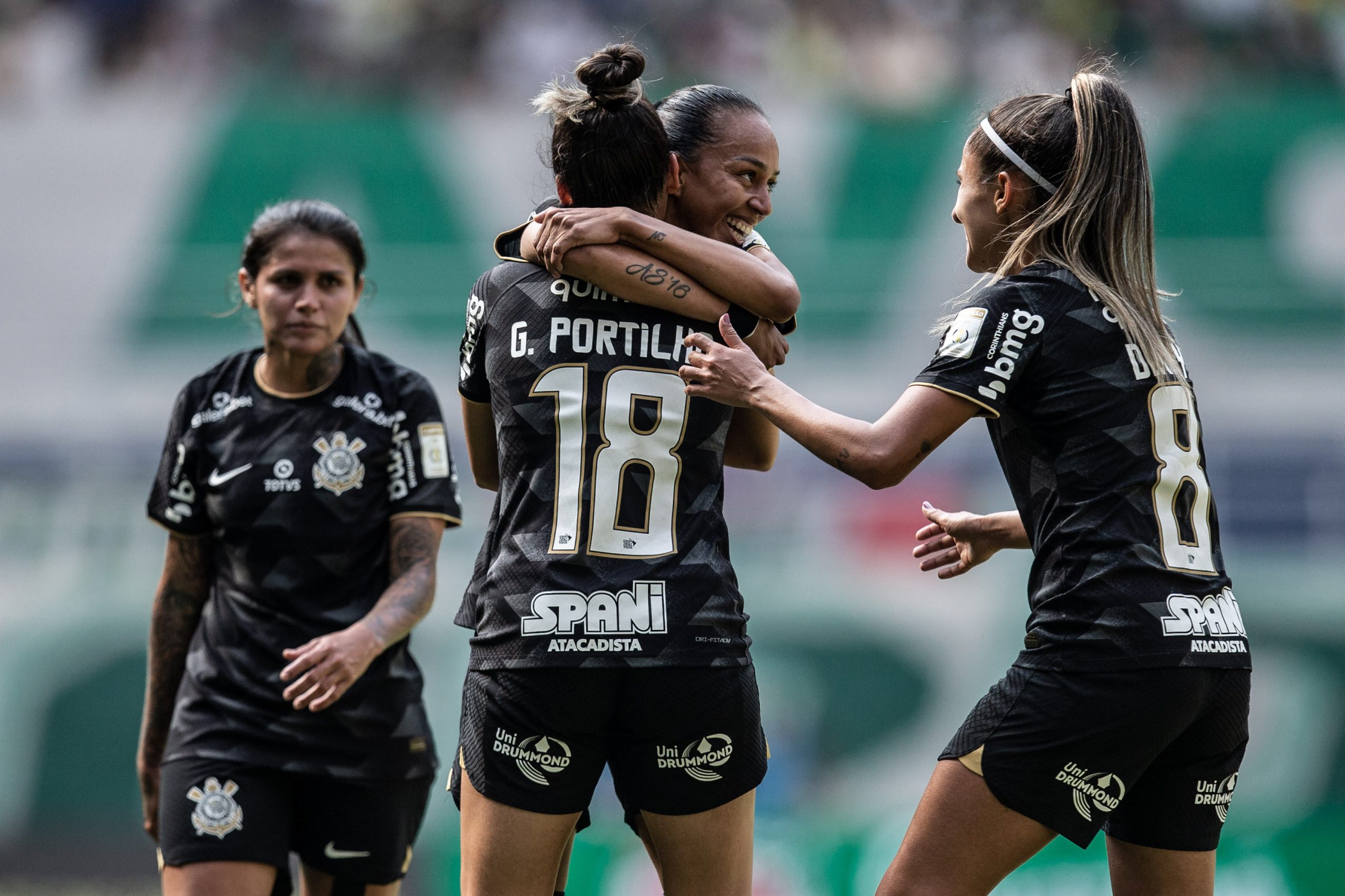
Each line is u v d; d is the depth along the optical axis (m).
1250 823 34.16
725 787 8.05
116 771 34.91
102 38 42.03
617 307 8.22
